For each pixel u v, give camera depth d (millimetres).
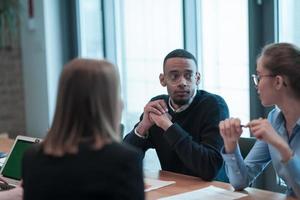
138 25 4609
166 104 2518
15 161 2346
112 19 4828
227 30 3867
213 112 2406
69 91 1319
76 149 1295
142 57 4609
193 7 4078
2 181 2268
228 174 2145
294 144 2023
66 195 1273
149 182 2262
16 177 2301
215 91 4004
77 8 5012
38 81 5242
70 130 1316
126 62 4766
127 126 4754
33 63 5258
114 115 1349
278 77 1932
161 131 2498
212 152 2281
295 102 1960
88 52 5008
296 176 1886
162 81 2508
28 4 5172
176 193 2084
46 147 1338
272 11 3539
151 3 4457
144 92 4625
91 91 1312
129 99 4777
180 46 4234
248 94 3756
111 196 1268
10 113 5391
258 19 3625
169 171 2504
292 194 2018
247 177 2119
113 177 1270
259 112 3688
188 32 4129
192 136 2445
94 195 1263
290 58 1922
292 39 3494
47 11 5039
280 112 2107
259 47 3639
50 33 5082
